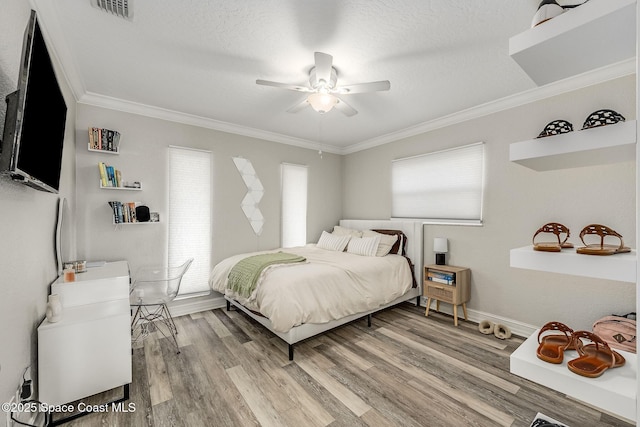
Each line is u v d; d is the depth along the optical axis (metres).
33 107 1.25
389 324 3.23
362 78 2.57
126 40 2.02
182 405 1.84
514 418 1.74
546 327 0.94
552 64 0.98
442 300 3.32
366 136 4.46
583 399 0.73
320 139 4.65
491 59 2.27
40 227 1.73
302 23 1.85
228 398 1.92
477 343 2.75
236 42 2.05
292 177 4.62
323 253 3.92
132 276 3.17
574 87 2.55
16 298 1.37
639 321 0.67
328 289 2.73
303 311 2.44
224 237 3.87
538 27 0.87
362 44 2.08
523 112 2.90
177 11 1.74
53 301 1.70
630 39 0.82
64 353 1.68
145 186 3.25
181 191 3.51
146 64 2.34
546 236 2.74
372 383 2.09
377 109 3.31
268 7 1.71
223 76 2.55
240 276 2.93
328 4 1.68
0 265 1.21
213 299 3.73
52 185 1.67
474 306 3.32
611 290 2.38
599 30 0.79
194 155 3.62
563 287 2.65
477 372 2.24
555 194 2.69
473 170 3.32
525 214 2.89
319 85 2.30
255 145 4.20
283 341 2.77
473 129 3.33
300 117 3.60
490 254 3.17
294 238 4.64
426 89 2.79
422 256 3.87
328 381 2.11
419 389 2.02
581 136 0.79
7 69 1.28
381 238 3.95
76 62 2.29
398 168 4.25
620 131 0.72
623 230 2.32
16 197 1.37
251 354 2.51
